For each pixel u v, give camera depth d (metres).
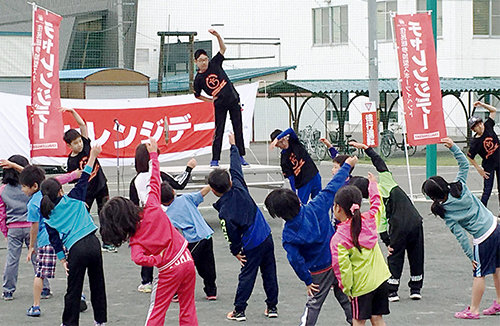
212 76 12.91
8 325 7.77
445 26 36.81
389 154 28.77
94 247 7.10
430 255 11.22
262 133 38.28
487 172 13.75
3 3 38.72
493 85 29.67
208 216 15.16
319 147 29.59
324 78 41.25
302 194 11.10
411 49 13.45
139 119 15.19
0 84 25.09
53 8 38.59
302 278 6.71
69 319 7.07
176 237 6.53
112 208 6.27
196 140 15.57
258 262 7.84
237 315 7.88
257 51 44.06
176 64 43.59
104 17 38.91
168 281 6.43
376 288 6.21
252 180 21.23
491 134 13.64
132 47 40.03
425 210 15.20
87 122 14.82
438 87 13.50
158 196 6.63
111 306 8.56
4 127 14.27
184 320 6.62
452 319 7.82
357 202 6.20
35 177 8.11
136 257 6.28
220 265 10.77
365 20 38.91
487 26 37.09
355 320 6.29
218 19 44.44
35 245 8.39
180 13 44.22
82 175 7.25
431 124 13.49
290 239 6.68
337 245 6.16
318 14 41.44
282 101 38.75
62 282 9.88
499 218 13.51
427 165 15.48
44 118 11.77
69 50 37.66
